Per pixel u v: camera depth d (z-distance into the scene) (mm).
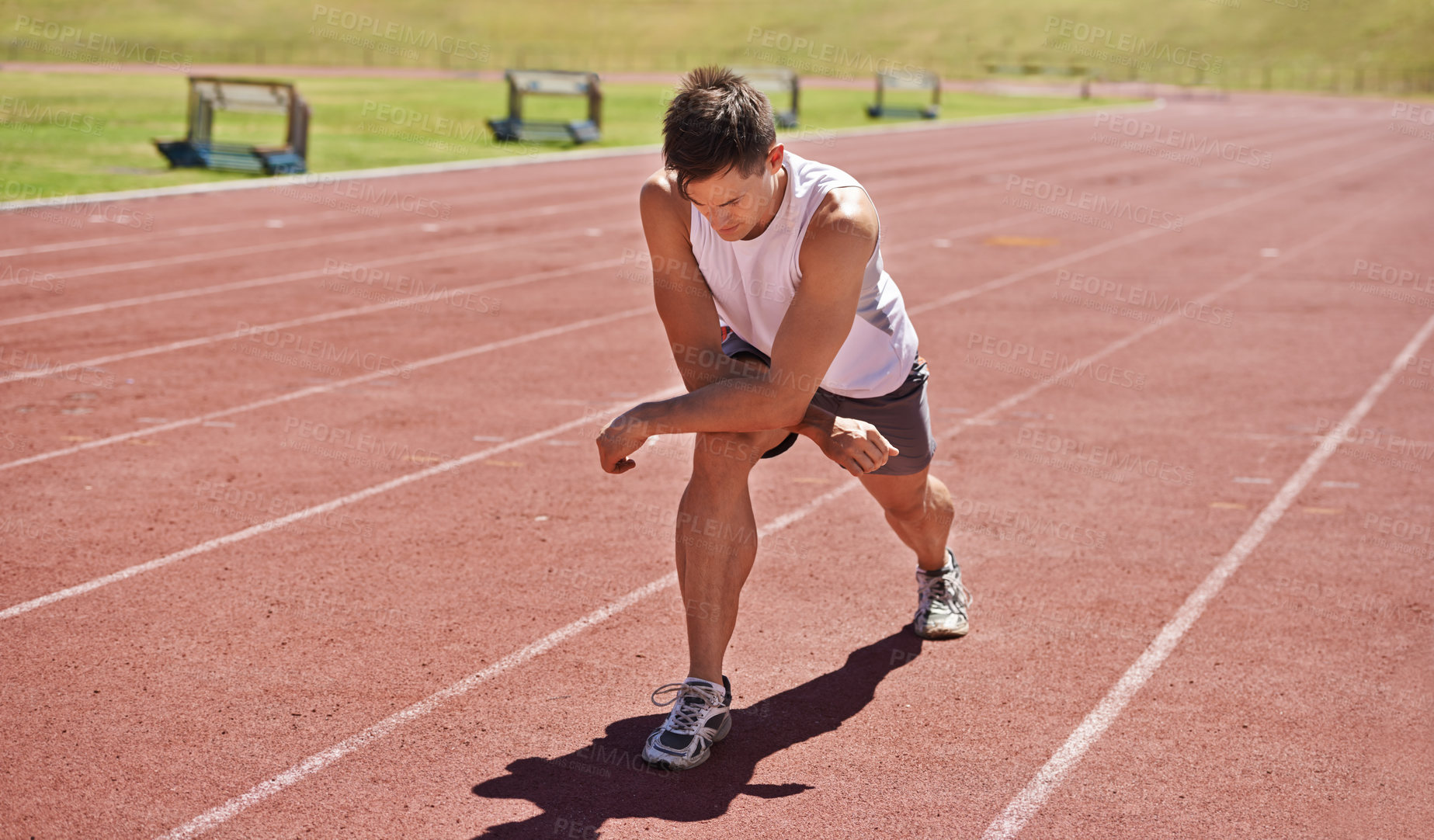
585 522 5238
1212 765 3262
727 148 2777
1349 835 2939
